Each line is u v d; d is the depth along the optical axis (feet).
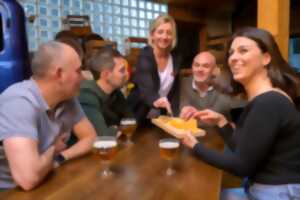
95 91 5.57
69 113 4.58
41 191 3.07
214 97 6.84
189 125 4.99
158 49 6.65
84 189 3.08
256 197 3.82
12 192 3.09
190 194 2.94
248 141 3.48
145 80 6.42
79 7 13.94
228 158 3.54
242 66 3.92
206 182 3.22
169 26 6.52
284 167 3.65
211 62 6.81
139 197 2.88
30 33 12.05
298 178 3.62
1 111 3.68
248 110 3.83
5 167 4.05
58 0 13.10
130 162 3.84
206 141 4.85
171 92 7.07
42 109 3.95
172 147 3.59
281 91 3.79
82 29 11.94
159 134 5.25
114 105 6.62
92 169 3.64
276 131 3.49
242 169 3.49
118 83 5.91
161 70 6.83
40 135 4.00
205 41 17.34
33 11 12.14
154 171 3.54
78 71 4.09
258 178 3.80
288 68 4.07
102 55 5.92
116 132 5.23
